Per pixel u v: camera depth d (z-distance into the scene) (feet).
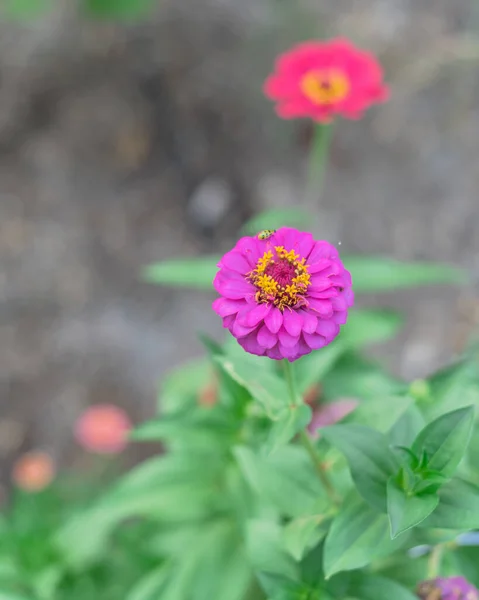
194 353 4.34
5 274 4.71
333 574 2.02
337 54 2.85
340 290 1.89
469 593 2.02
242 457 2.15
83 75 5.36
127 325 4.52
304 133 4.92
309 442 2.03
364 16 5.19
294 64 2.88
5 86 5.35
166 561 2.54
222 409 2.31
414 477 1.91
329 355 2.26
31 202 4.97
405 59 4.91
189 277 2.77
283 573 2.10
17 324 4.54
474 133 4.73
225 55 5.24
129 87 5.27
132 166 5.07
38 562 2.60
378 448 1.94
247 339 1.87
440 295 4.31
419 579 2.09
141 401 4.23
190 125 5.07
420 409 2.12
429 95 4.86
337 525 1.97
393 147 4.82
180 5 5.51
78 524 2.64
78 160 5.10
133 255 4.77
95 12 4.93
